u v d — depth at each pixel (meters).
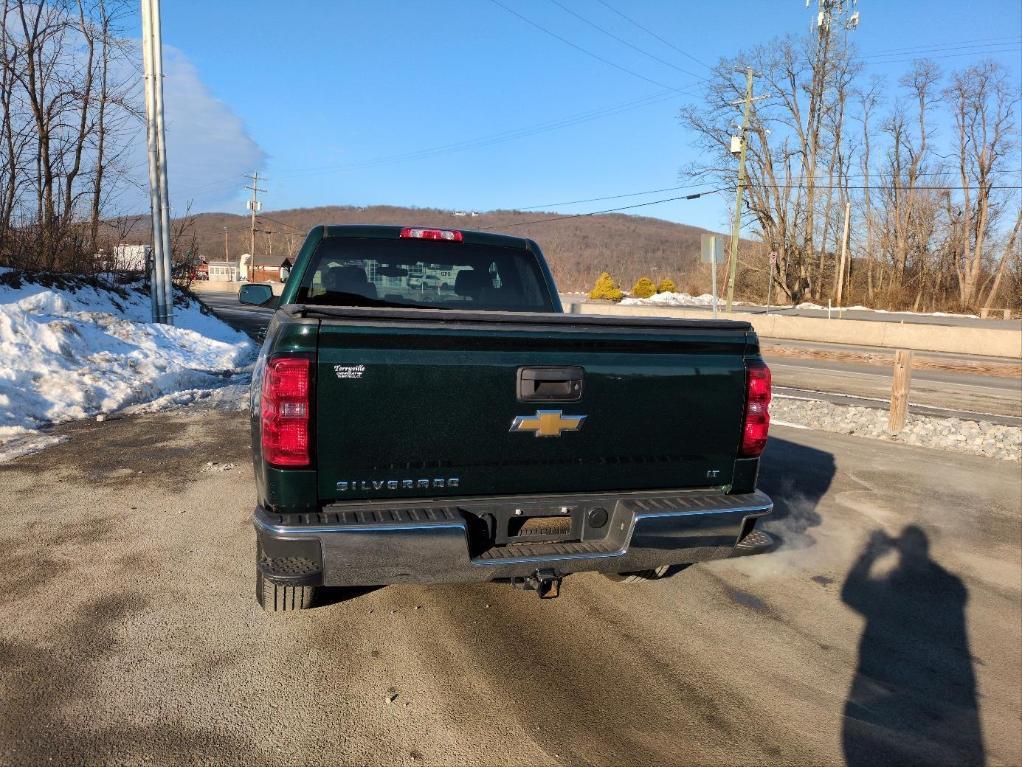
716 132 52.19
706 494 3.44
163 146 15.20
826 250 60.88
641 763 2.64
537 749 2.69
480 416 3.03
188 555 4.32
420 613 3.75
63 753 2.54
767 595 4.20
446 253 4.80
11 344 9.14
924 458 7.83
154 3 14.84
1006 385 16.70
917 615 4.02
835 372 18.12
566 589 4.15
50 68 16.25
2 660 3.11
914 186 57.03
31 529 4.67
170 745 2.61
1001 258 53.16
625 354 3.23
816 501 6.12
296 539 2.76
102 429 7.73
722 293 63.03
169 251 15.48
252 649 3.30
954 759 2.76
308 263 4.58
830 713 3.03
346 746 2.66
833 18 53.47
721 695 3.12
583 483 3.24
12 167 15.05
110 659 3.16
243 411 8.98
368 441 2.90
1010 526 5.61
